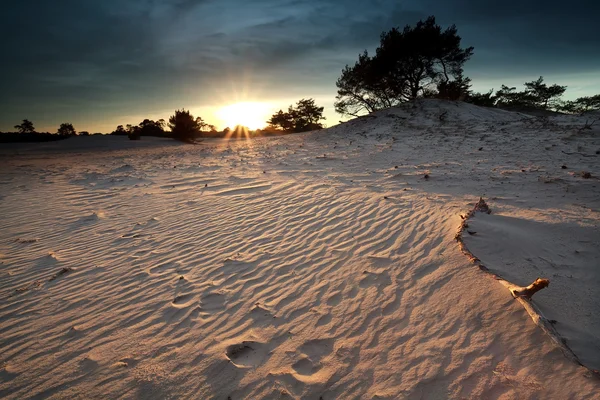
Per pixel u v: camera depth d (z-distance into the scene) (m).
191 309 3.33
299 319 3.10
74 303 3.48
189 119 31.34
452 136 12.95
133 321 3.16
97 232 5.51
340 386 2.35
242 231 5.32
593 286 3.11
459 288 3.15
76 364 2.63
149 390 2.38
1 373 2.55
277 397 2.29
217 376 2.49
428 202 5.70
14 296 3.63
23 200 7.48
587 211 4.67
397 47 20.88
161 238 5.18
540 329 2.51
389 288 3.39
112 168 12.28
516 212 4.87
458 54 21.52
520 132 11.87
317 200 6.52
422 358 2.49
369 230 4.87
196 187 8.33
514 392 2.12
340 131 19.47
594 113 12.76
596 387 2.02
